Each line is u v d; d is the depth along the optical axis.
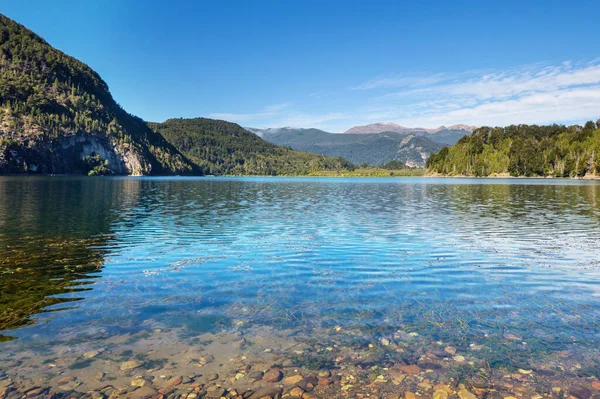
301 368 8.11
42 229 27.27
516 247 20.98
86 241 22.75
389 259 17.98
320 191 85.06
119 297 12.38
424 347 9.00
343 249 20.41
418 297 12.42
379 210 42.09
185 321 10.45
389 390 7.35
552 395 7.13
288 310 11.24
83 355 8.54
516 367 8.12
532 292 13.01
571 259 18.11
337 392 7.28
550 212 39.44
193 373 7.89
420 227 28.75
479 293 12.86
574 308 11.45
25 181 119.88
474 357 8.53
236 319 10.59
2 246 21.20
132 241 22.81
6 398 6.91
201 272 15.61
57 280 14.37
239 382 7.59
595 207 44.62
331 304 11.74
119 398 7.00
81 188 84.44
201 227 28.69
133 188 89.75
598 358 8.45
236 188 98.38
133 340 9.30
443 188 98.62
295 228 28.25
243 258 18.19
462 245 21.61
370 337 9.49
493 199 58.38
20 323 10.24
